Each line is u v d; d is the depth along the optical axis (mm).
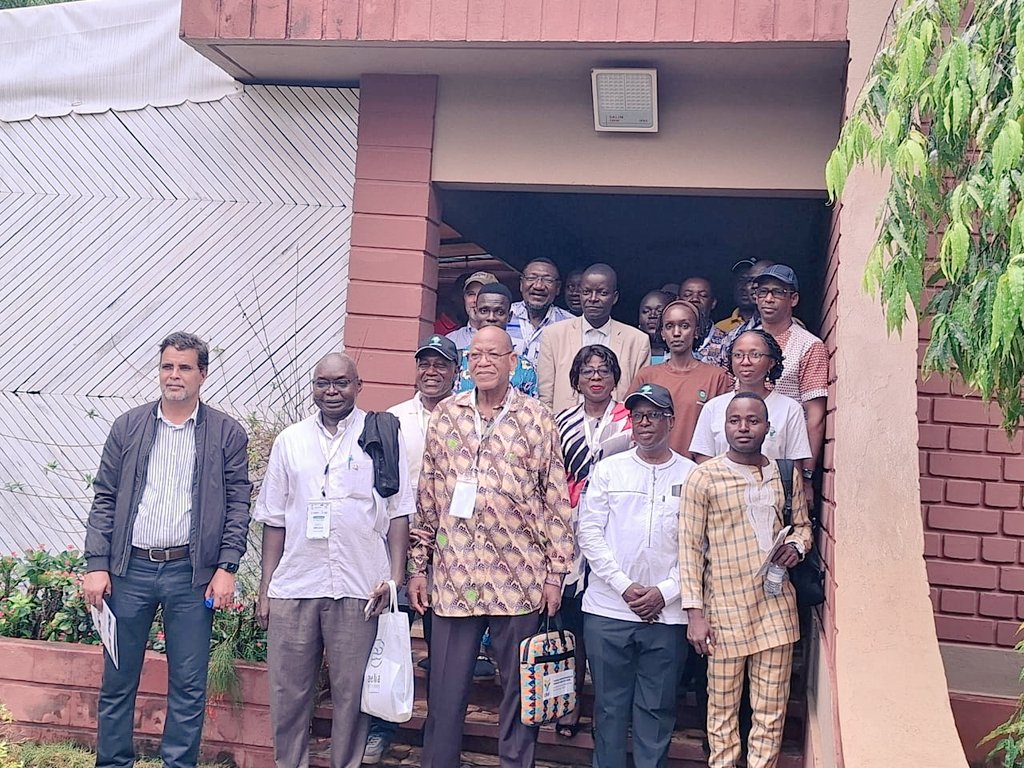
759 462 4230
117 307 6176
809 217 8812
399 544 4430
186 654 4320
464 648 4219
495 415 4301
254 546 5363
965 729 4691
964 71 2621
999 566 4863
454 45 5227
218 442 4387
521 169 5684
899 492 3992
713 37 4941
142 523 4281
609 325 5504
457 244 9883
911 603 3785
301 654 4293
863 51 4516
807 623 5055
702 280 6051
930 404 4945
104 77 6230
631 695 4234
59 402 6234
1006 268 2525
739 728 4441
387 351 5691
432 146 5750
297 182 5984
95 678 5012
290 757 4332
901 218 2861
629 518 4203
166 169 6152
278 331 5965
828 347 4934
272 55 5555
